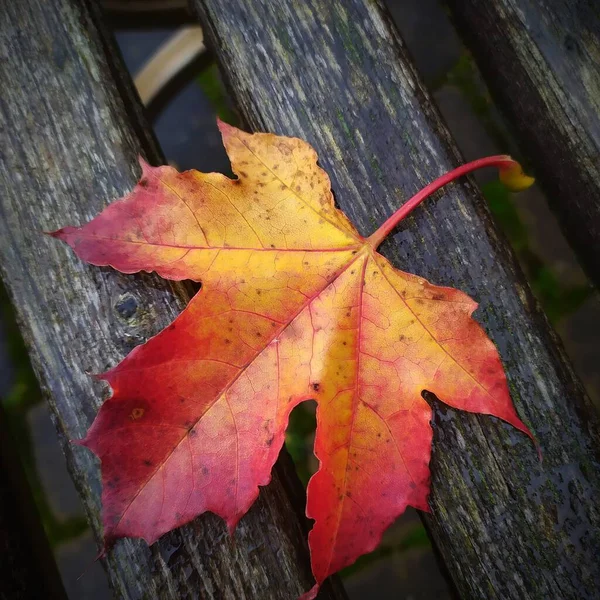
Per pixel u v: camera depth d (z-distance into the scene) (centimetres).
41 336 24
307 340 21
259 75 25
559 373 24
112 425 19
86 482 23
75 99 25
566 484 23
